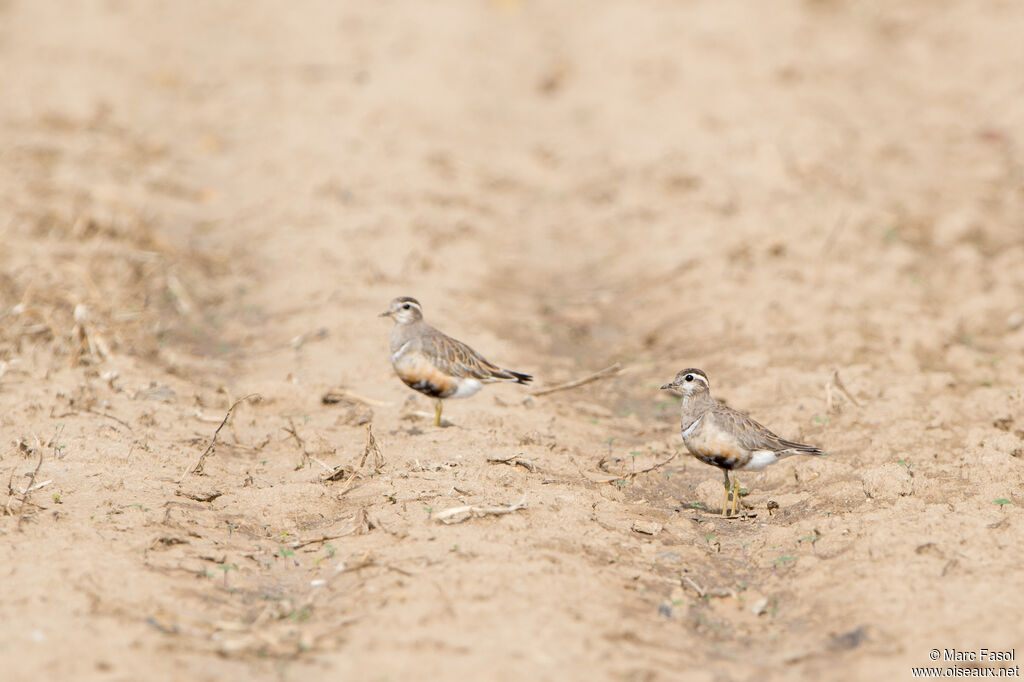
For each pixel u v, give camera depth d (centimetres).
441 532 1073
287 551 1074
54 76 3072
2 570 955
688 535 1155
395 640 870
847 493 1227
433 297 1950
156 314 1853
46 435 1316
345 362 1672
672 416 1555
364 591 962
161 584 962
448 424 1445
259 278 2066
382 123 2867
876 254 2080
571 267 2208
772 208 2327
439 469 1266
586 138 2869
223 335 1822
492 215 2420
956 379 1609
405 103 3009
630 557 1075
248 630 902
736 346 1758
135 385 1527
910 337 1745
